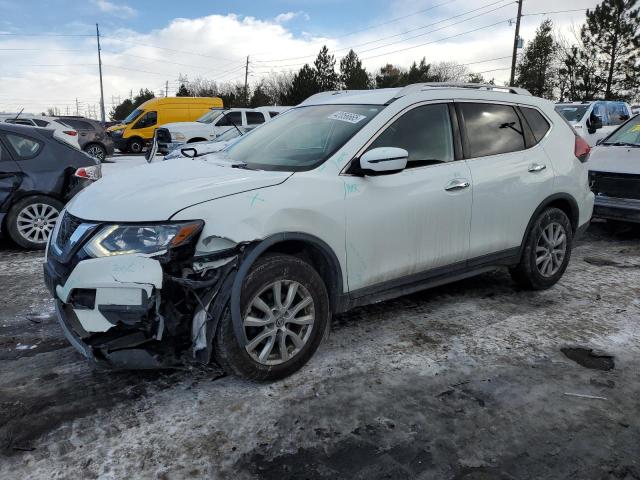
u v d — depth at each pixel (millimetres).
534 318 3969
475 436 2529
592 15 42656
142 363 2648
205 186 2842
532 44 51031
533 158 4230
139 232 2592
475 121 3947
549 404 2809
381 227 3281
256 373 2879
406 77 63969
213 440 2488
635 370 3184
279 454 2396
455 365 3230
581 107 13062
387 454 2398
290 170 3170
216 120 15562
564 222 4500
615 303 4297
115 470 2281
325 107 3955
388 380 3045
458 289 4637
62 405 2764
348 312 4070
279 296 2887
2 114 16984
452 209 3637
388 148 3090
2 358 3301
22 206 5969
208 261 2666
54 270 2803
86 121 18891
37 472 2262
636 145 6668
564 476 2260
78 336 2715
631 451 2424
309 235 2953
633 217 6031
